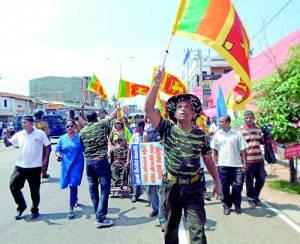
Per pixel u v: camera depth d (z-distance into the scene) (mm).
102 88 9359
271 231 4523
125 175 6715
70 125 5363
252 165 5734
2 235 4547
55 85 61719
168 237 3127
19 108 39562
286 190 6906
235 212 5441
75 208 5883
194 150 2961
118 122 6891
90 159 4875
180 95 3113
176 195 3014
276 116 6629
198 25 3355
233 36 3354
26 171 5230
